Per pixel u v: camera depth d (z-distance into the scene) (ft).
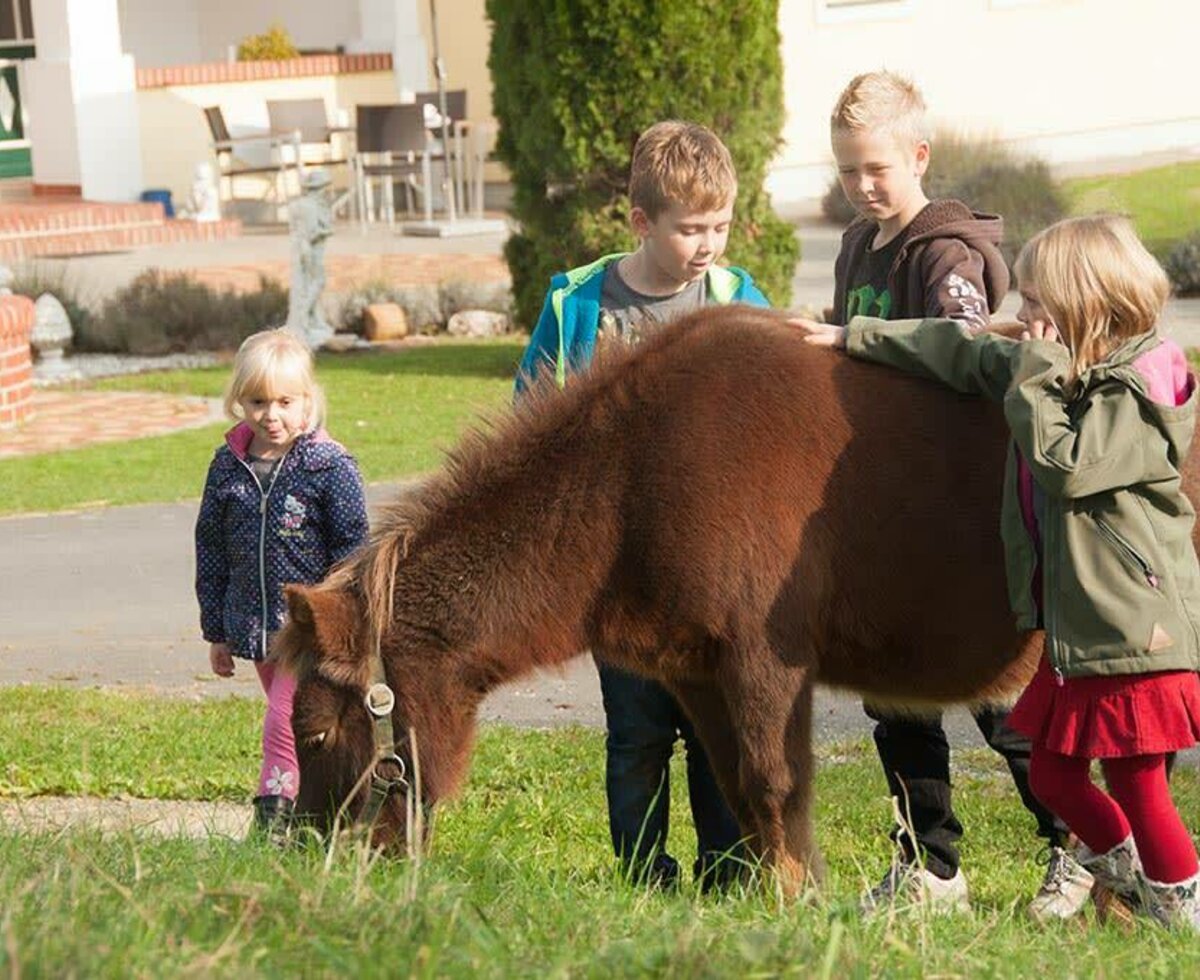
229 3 102.27
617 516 14.64
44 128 86.02
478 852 14.42
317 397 19.16
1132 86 94.48
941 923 13.44
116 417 50.88
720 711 15.57
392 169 84.94
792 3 85.15
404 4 94.32
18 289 62.85
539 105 50.44
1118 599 13.97
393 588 14.79
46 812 20.48
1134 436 13.88
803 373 14.83
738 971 10.45
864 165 16.60
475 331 63.10
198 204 84.33
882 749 17.20
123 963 9.53
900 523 14.76
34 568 35.73
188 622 31.89
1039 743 14.87
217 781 22.33
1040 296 14.43
